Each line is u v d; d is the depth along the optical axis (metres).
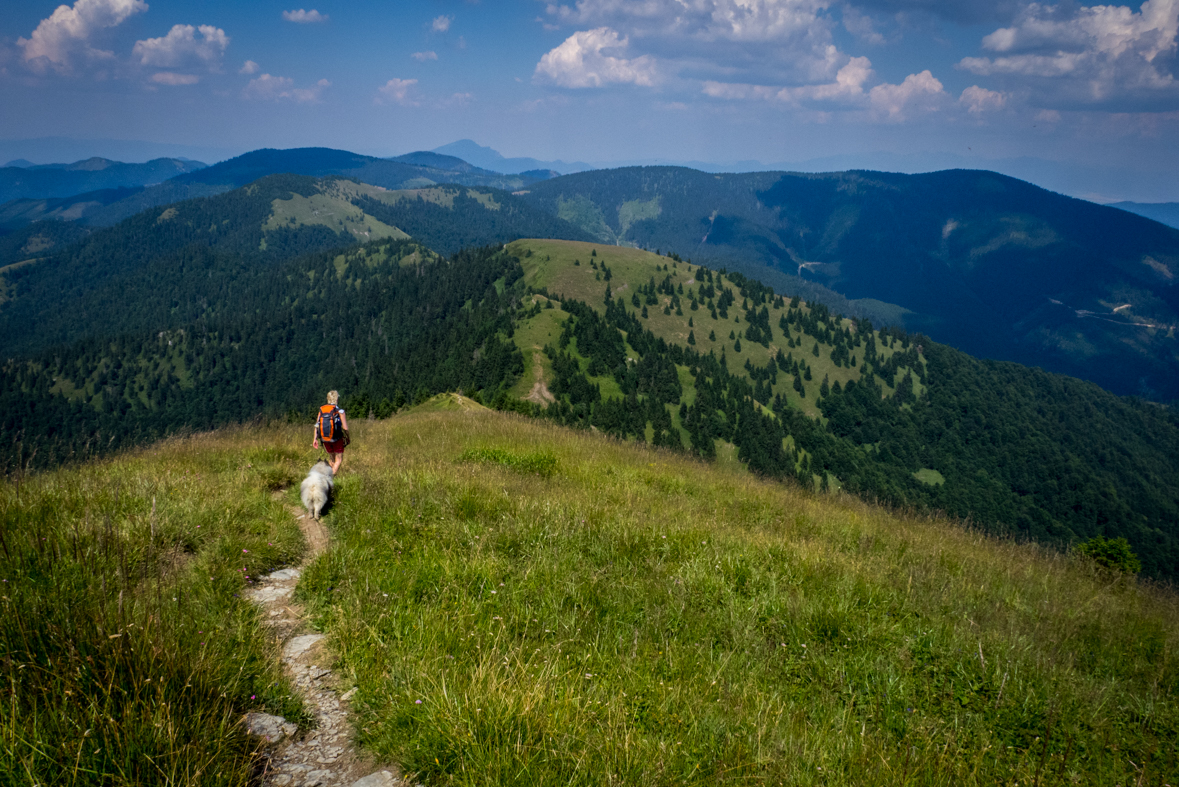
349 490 8.23
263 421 16.48
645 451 16.48
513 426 17.95
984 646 5.04
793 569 6.32
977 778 3.46
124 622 3.49
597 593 5.30
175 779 2.65
